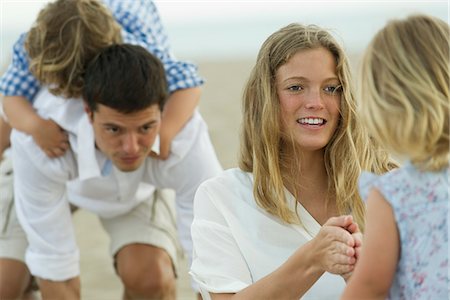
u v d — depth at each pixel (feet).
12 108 15.53
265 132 11.25
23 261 16.55
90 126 14.92
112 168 15.38
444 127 9.00
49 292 15.88
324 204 11.53
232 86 50.80
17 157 15.60
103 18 14.94
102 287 21.42
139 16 16.43
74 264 15.99
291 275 10.36
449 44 9.23
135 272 16.06
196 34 120.26
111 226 16.65
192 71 15.81
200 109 42.09
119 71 14.08
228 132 35.94
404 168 9.18
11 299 16.47
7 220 16.61
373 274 9.10
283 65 11.21
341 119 11.33
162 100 14.49
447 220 8.93
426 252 8.93
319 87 11.15
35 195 15.62
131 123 14.23
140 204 16.57
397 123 9.02
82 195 16.07
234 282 11.01
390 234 9.09
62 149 15.30
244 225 11.30
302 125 11.21
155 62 14.38
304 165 11.48
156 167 15.60
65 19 14.71
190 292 20.27
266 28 124.57
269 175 11.27
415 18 9.36
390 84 9.10
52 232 15.76
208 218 11.41
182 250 17.07
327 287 11.13
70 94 14.84
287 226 11.25
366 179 9.27
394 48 9.18
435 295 8.91
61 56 14.65
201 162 15.62
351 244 9.95
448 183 9.05
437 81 9.05
